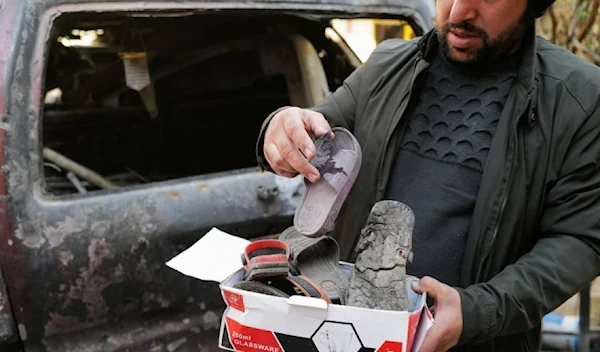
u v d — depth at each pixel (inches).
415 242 43.7
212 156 105.1
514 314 36.2
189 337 61.9
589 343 87.4
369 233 37.4
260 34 89.9
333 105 50.0
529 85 39.6
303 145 39.2
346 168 39.6
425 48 44.8
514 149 39.5
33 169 53.6
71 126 93.2
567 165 38.8
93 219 55.6
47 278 53.8
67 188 75.9
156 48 86.4
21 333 53.9
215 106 103.7
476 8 39.3
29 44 54.4
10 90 52.9
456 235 42.4
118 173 95.6
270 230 64.9
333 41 100.1
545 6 40.1
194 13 63.5
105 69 92.4
